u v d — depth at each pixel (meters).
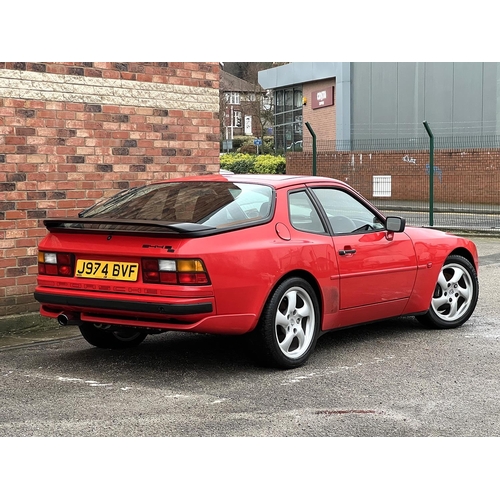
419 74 34.41
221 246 5.87
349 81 37.22
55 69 8.53
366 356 6.84
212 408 5.30
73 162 8.72
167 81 9.61
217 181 6.82
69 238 6.27
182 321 5.81
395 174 30.42
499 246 16.59
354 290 6.88
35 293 6.39
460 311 8.09
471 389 5.78
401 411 5.23
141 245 5.88
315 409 5.28
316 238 6.60
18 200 8.27
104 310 6.05
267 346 6.15
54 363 6.66
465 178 28.45
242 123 99.69
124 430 4.84
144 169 9.41
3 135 8.13
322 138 39.94
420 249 7.55
